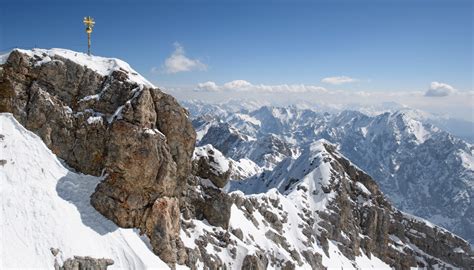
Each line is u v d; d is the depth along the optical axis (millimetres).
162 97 80500
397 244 163375
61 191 70750
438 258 171000
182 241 78562
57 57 80125
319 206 147000
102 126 77250
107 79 82062
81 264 62938
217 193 96938
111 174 73500
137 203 72938
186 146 81938
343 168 173000
